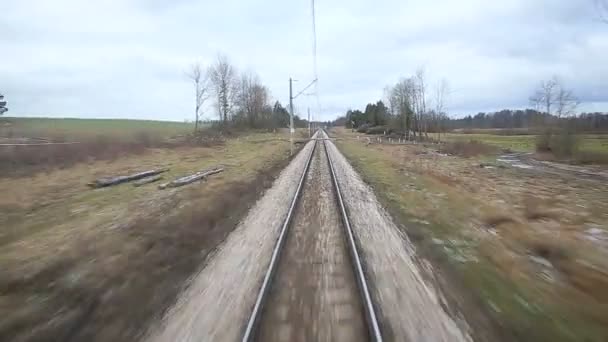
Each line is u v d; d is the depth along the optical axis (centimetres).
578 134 3347
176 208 1150
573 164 2936
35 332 480
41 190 1440
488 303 557
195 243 817
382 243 830
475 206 1210
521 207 1272
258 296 551
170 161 2441
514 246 838
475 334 473
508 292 597
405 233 909
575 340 462
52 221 1024
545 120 3547
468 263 723
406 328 485
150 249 780
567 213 1207
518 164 2858
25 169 1808
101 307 545
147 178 1708
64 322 503
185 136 4191
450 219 1048
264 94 7956
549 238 850
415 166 2348
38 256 748
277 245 781
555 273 687
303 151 3400
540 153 3500
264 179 1706
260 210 1140
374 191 1451
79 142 2516
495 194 1521
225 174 1875
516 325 495
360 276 613
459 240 866
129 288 598
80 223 1002
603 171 2488
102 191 1451
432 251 777
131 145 2802
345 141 5359
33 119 6216
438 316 515
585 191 1681
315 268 685
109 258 726
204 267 694
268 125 7900
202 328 486
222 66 6050
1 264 702
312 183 1644
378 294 579
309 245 816
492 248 804
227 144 4038
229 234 903
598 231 1002
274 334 473
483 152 3612
